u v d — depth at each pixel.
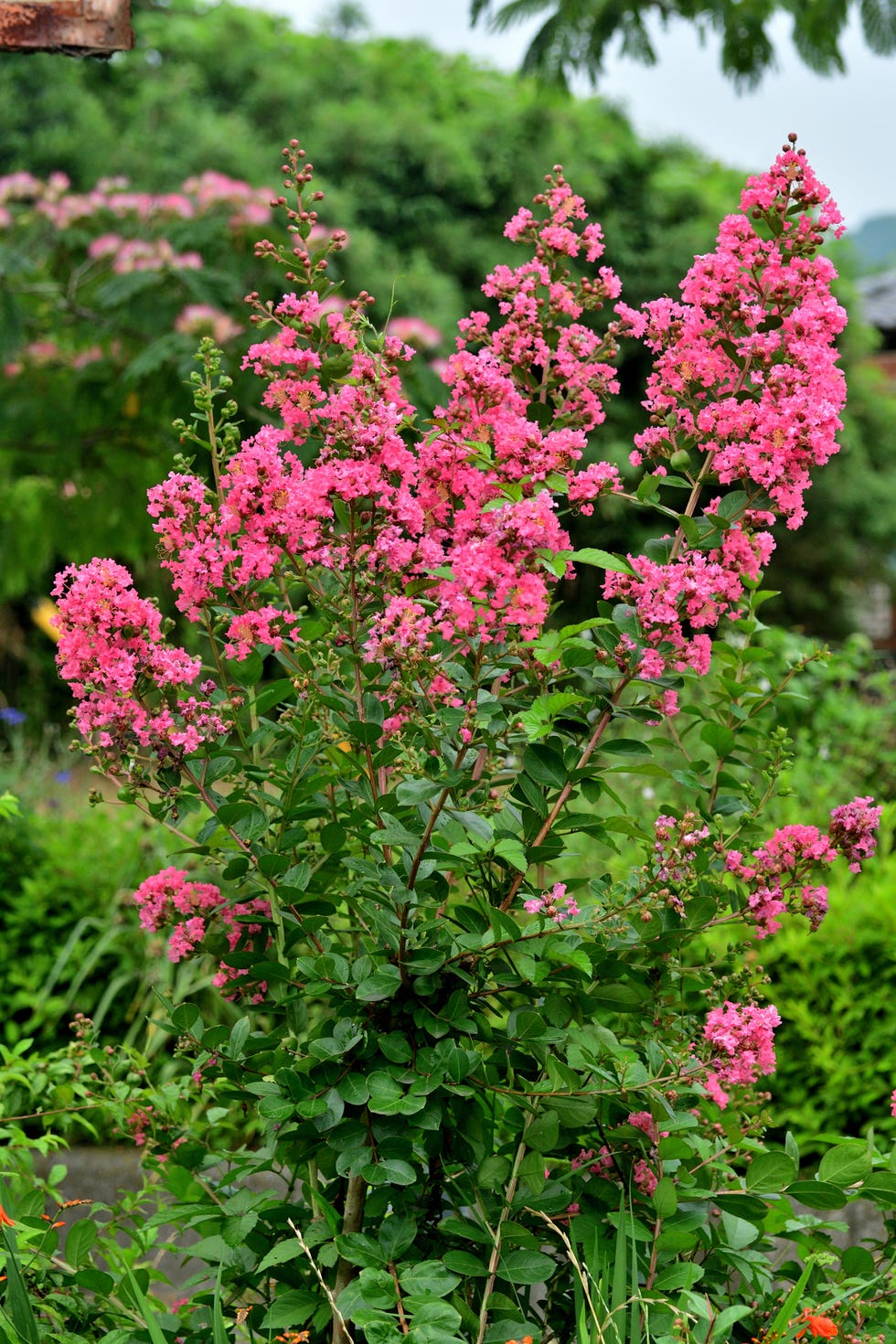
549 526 3.06
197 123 14.75
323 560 3.17
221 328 6.95
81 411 8.30
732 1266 3.18
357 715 3.20
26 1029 4.45
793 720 6.42
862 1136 4.03
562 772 3.14
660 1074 3.14
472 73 18.56
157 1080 4.17
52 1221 3.27
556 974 3.15
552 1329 3.22
